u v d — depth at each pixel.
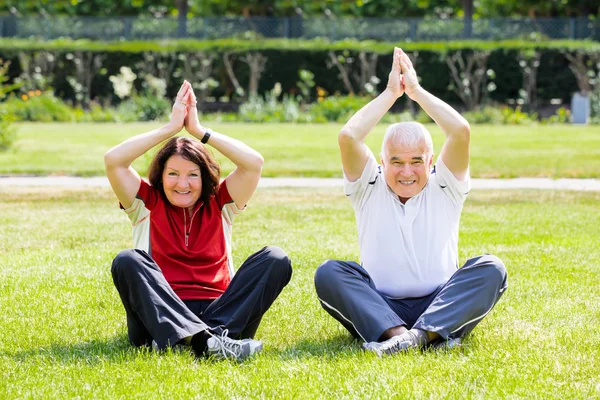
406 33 36.41
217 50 32.00
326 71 32.03
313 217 10.00
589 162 15.73
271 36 37.28
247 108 28.98
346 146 5.12
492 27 36.09
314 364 4.69
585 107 28.41
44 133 21.98
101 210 10.45
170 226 5.05
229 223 5.25
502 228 9.32
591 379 4.47
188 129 5.18
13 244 8.41
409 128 5.09
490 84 30.89
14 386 4.35
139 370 4.54
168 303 4.73
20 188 12.36
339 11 44.25
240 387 4.30
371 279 5.12
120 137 21.08
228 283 5.17
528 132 23.23
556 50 31.47
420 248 5.17
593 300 6.27
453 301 4.86
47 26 37.06
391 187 5.19
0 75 22.08
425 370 4.50
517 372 4.54
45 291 6.50
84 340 5.32
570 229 9.27
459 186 5.16
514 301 6.22
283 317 5.82
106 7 46.09
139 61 31.88
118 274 4.70
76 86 30.73
